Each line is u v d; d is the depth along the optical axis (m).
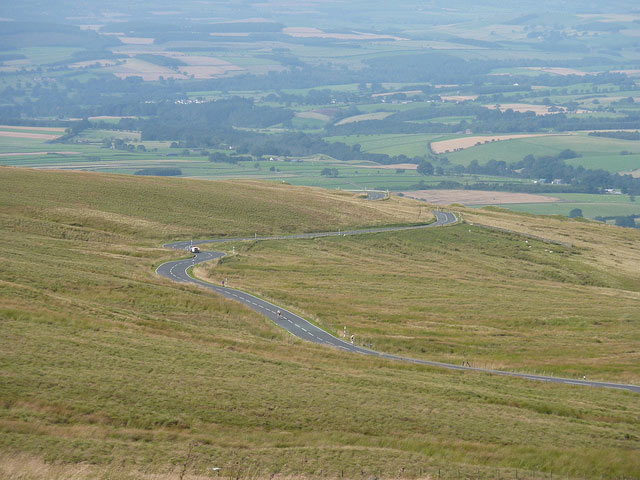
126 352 82.00
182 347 88.44
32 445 56.88
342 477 58.19
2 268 115.81
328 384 81.31
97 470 54.09
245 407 71.12
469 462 64.88
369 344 114.19
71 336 84.69
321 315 131.00
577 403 87.88
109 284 120.88
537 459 66.88
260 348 97.38
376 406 75.81
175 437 62.81
